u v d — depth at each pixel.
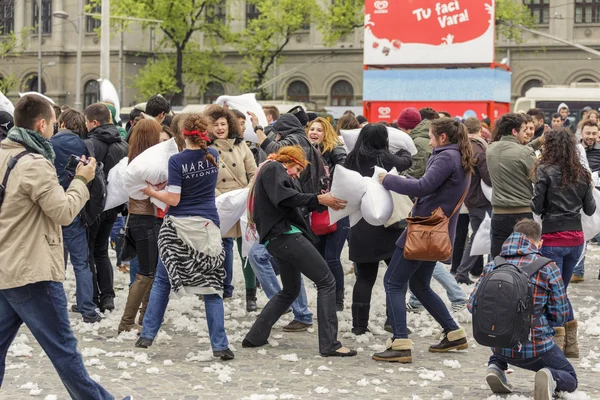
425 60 32.19
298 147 9.98
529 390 8.62
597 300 13.86
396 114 32.38
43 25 68.31
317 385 8.85
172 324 11.64
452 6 31.75
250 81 58.22
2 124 12.11
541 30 57.44
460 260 15.58
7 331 7.01
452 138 9.61
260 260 11.50
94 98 67.75
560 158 10.27
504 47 57.53
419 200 9.73
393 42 32.50
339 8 54.66
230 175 12.09
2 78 69.31
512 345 7.74
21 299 6.80
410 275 9.77
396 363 9.75
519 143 11.99
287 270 10.23
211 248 9.63
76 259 11.44
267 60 60.62
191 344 10.57
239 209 11.46
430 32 32.09
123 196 11.50
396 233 10.64
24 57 68.31
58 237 6.95
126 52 65.56
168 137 12.77
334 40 55.62
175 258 9.62
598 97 39.09
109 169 11.77
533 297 7.92
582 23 56.81
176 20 55.31
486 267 8.12
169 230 9.66
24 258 6.75
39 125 6.94
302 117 12.78
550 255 10.36
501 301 7.71
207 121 9.80
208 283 9.64
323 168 11.46
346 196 10.19
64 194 6.82
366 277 11.05
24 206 6.79
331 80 62.44
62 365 6.92
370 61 32.72
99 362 9.52
